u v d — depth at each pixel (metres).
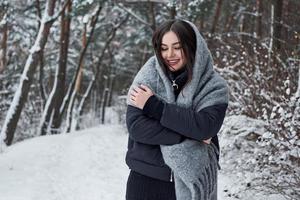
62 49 17.83
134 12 20.16
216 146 2.52
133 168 2.40
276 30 9.75
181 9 14.02
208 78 2.38
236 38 10.16
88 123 26.58
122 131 14.55
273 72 6.66
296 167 4.89
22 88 11.83
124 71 31.73
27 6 18.41
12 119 11.70
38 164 8.59
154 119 2.31
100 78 33.59
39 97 20.61
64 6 12.63
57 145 11.31
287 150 4.98
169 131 2.28
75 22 21.02
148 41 21.75
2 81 17.41
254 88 6.79
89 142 11.93
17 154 9.88
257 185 5.04
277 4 9.83
